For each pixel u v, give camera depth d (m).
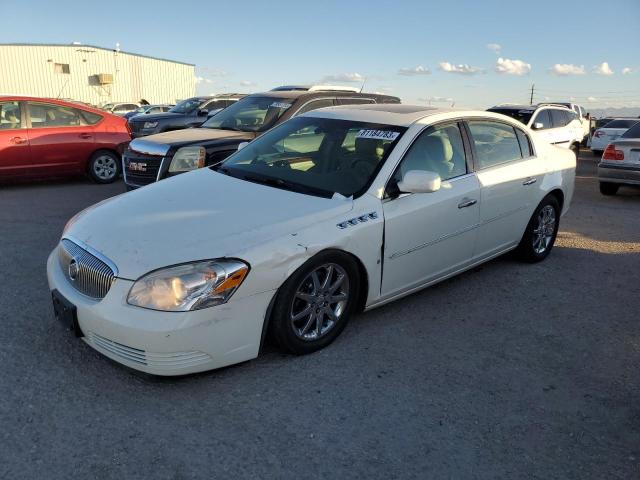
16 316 4.02
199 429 2.84
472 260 4.79
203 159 6.98
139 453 2.65
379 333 3.97
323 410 3.04
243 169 4.41
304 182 4.04
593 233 7.21
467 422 3.00
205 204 3.63
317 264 3.44
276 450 2.71
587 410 3.15
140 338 2.93
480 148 4.80
